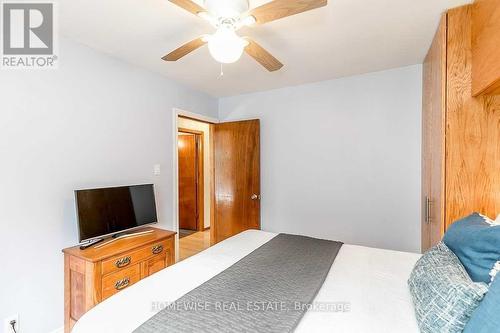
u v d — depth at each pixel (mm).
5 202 1668
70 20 1785
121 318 1061
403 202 2688
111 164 2338
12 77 1707
